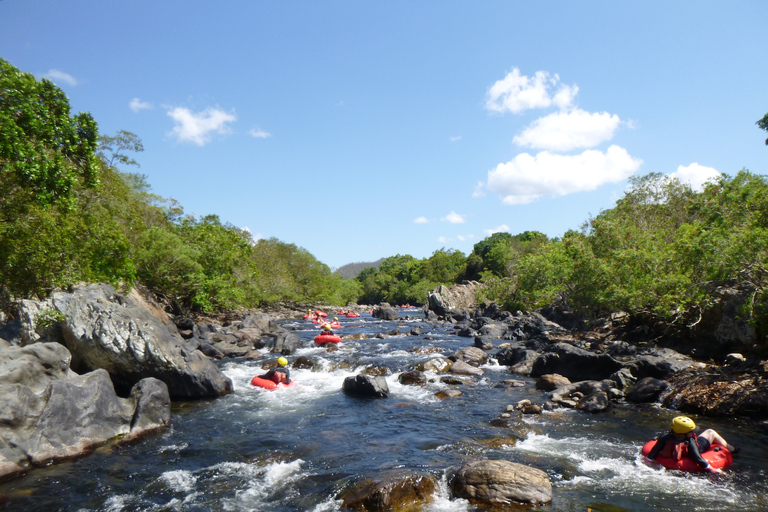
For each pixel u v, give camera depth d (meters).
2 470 7.56
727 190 15.44
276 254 66.81
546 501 6.76
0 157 13.52
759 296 13.80
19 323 14.26
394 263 149.50
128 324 13.20
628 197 37.38
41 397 8.75
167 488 7.50
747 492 7.15
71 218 18.27
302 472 8.15
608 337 23.53
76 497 7.14
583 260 24.50
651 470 8.07
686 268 17.86
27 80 13.85
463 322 42.75
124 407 10.20
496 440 9.79
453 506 6.78
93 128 16.02
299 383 16.23
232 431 10.60
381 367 18.11
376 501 6.64
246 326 32.47
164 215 39.44
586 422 11.10
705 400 11.66
